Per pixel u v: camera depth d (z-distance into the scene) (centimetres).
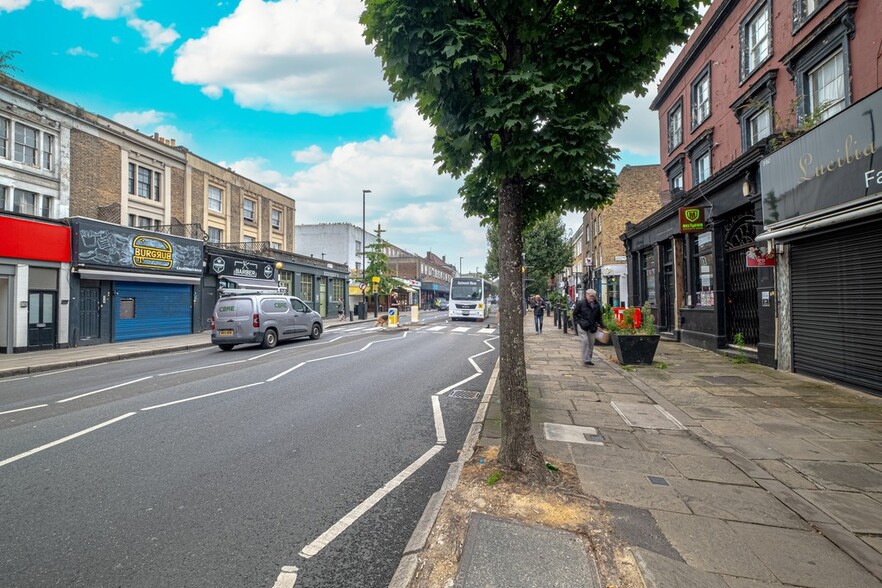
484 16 357
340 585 247
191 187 2375
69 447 471
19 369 1016
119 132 1927
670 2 328
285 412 616
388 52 346
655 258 1611
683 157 1560
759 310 924
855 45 784
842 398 634
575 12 351
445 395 726
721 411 574
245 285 2303
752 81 1114
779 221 820
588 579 227
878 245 644
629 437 473
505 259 363
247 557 274
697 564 247
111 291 1628
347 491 368
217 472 406
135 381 858
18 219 1315
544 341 1476
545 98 312
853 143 640
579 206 436
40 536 296
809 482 359
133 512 330
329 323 2841
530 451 348
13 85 1521
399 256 7244
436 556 253
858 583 234
